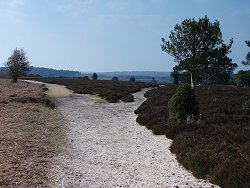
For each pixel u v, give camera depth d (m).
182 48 33.12
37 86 60.81
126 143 19.75
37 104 36.38
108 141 20.34
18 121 24.97
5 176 12.26
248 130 18.80
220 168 12.49
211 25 32.66
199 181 12.59
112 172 13.86
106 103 41.25
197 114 23.36
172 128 21.20
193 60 32.44
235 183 11.24
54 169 13.81
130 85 69.69
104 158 16.22
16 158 14.90
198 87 52.16
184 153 15.57
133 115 31.81
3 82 72.50
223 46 33.00
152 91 55.19
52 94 48.75
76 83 72.19
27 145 17.58
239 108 28.97
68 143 19.31
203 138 17.19
